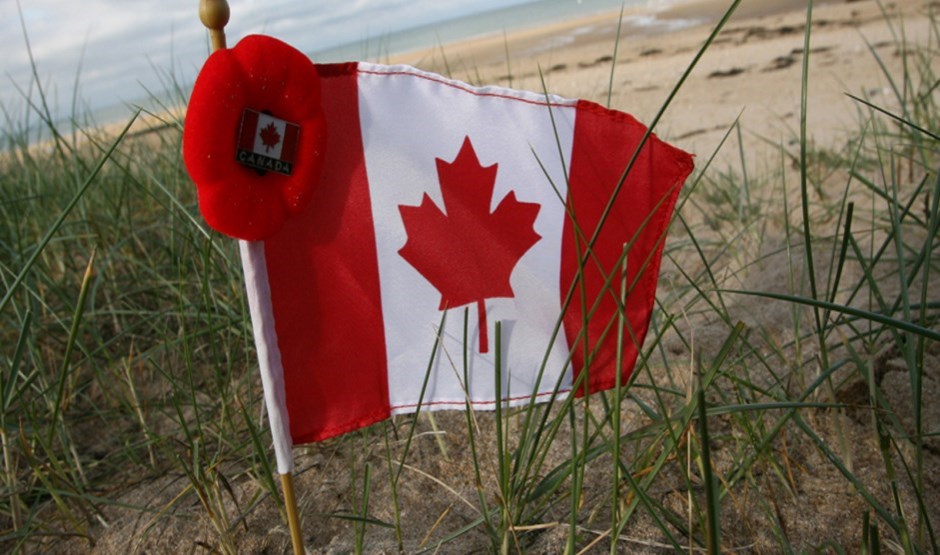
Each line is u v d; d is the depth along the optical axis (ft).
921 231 1.23
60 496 0.95
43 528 0.89
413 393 0.71
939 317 0.88
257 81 0.60
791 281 0.95
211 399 1.10
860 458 0.81
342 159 0.67
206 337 1.21
